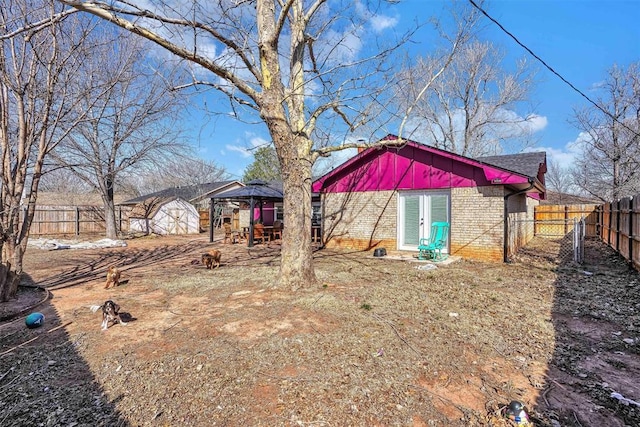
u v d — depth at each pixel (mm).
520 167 11258
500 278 7504
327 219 13344
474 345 3820
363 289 6223
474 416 2564
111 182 17344
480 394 2871
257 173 36781
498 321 4645
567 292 6285
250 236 14797
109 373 3211
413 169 11375
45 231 20172
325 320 4508
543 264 9344
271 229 17578
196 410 2627
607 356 3658
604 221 13992
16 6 5574
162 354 3580
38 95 6453
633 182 20000
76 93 7793
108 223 18016
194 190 33906
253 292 6086
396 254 11055
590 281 7215
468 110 23234
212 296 5945
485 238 10016
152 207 23094
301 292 5922
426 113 20594
